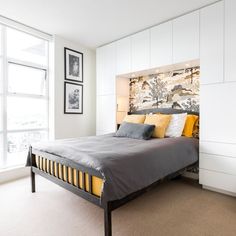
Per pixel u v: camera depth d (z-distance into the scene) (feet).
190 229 5.55
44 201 7.36
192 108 10.27
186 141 8.39
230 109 7.69
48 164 7.18
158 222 5.91
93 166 4.93
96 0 8.13
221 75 7.89
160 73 11.51
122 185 4.91
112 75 12.30
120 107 12.53
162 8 8.66
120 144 7.43
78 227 5.67
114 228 5.59
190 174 10.09
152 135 9.53
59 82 11.87
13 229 5.58
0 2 8.25
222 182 7.95
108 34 11.40
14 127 10.65
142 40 10.75
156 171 6.17
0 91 9.98
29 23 10.19
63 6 8.59
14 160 10.68
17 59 10.61
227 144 7.77
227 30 7.73
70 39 12.21
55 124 11.70
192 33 8.76
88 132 13.74
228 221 5.96
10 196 7.79
